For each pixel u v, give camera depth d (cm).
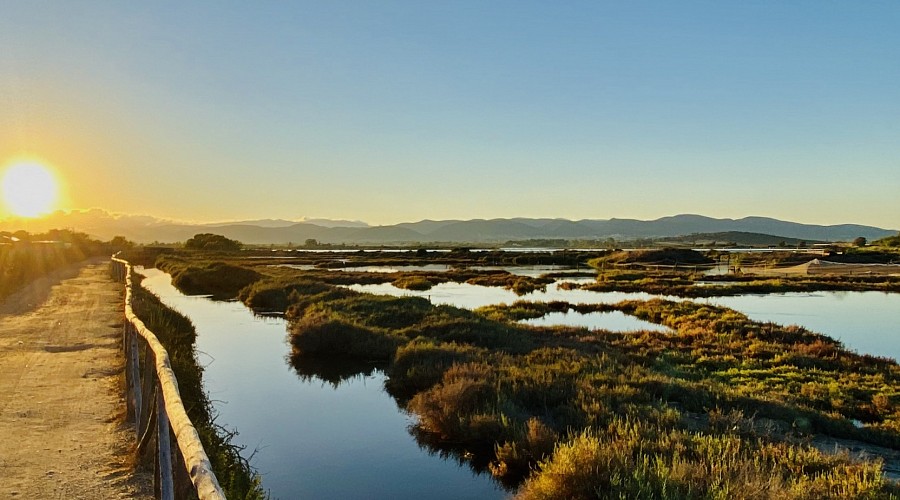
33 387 1060
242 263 7781
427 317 2441
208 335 2352
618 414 1120
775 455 920
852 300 4375
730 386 1551
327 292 3322
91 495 601
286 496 898
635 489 740
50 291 3092
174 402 537
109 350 1432
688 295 4719
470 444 1109
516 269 8362
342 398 1449
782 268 8262
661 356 1916
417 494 909
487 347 1953
